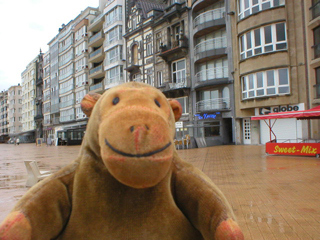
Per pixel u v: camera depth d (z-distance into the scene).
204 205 1.48
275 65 21.17
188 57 28.28
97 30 46.28
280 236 3.95
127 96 1.43
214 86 25.98
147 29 33.62
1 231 1.24
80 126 47.62
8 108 97.56
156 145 1.19
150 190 1.49
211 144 24.12
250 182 7.79
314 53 19.72
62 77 54.66
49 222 1.42
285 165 10.77
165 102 1.57
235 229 1.32
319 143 13.00
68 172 1.58
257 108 22.81
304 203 5.52
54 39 58.62
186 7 28.27
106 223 1.46
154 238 1.47
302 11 20.70
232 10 24.38
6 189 7.92
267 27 21.75
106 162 1.24
